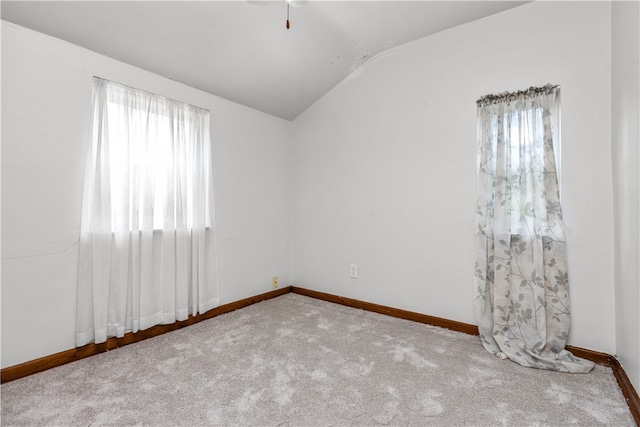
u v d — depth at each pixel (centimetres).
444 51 244
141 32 197
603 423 132
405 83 265
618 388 158
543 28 203
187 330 238
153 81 231
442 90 246
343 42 254
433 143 250
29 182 175
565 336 189
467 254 234
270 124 332
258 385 161
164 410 140
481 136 221
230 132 291
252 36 225
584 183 189
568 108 194
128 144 213
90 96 198
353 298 302
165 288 232
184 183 247
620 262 167
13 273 170
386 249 278
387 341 217
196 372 174
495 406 144
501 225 206
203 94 267
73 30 183
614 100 175
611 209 181
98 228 198
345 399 149
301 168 346
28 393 153
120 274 208
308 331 236
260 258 321
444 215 245
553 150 194
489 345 204
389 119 276
